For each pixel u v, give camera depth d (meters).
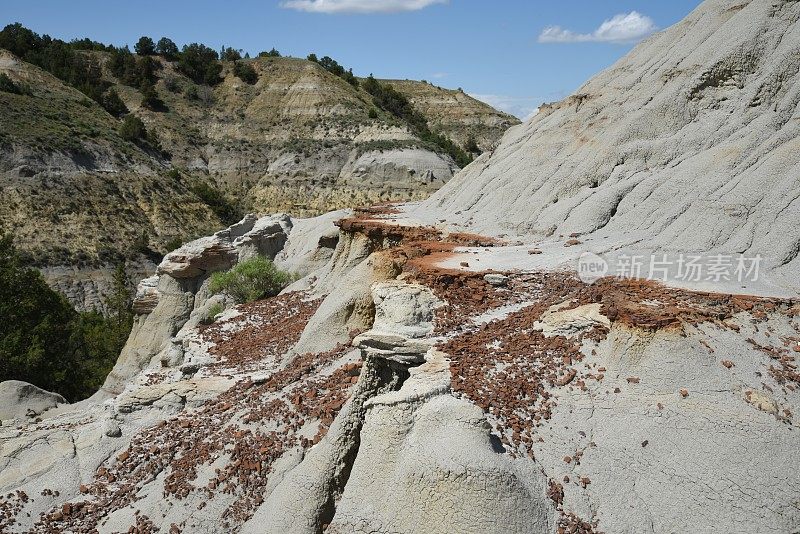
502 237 28.42
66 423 24.39
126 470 20.55
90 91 105.38
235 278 35.97
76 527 18.91
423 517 13.63
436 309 19.52
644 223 24.52
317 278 34.03
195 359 26.53
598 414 15.21
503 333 18.02
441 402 14.90
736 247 20.91
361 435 15.54
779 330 16.89
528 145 34.03
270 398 21.23
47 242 71.38
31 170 77.62
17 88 90.56
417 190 89.88
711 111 27.58
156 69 122.75
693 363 15.31
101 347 50.69
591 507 13.93
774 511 13.32
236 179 100.81
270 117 113.06
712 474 13.84
